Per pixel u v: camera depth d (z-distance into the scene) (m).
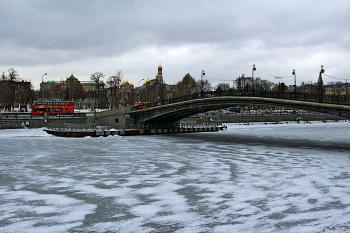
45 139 56.62
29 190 21.09
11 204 17.97
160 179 24.33
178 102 61.69
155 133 71.19
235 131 82.31
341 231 14.04
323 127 99.38
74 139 57.03
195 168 28.84
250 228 14.38
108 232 13.95
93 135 61.62
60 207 17.44
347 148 43.91
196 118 103.19
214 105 57.00
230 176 25.34
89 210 16.92
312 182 23.19
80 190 21.11
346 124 117.06
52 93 156.25
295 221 15.27
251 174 26.08
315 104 41.19
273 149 42.84
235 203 18.09
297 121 120.81
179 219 15.52
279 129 90.12
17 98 131.25
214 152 39.84
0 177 25.09
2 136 61.62
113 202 18.36
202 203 18.09
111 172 27.06
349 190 20.92
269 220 15.38
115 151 40.59
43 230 14.14
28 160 33.28
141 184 22.69
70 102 93.12
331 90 147.25
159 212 16.56
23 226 14.62
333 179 24.14
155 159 34.16
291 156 36.25
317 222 15.14
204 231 14.02
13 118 71.81
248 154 38.03
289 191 20.69
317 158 34.66
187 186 22.11
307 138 60.56
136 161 32.84
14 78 121.06
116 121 72.31
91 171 27.53
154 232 13.95
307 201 18.48
